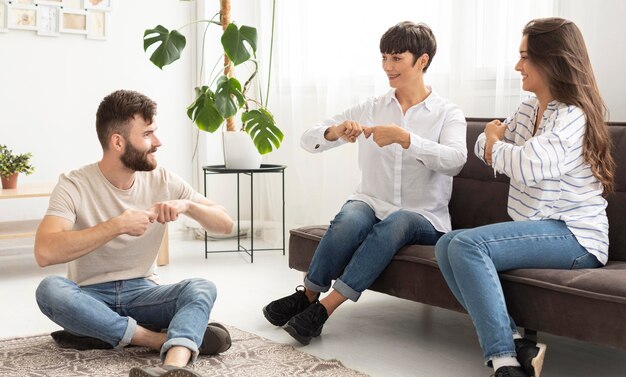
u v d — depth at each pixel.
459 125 2.70
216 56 4.81
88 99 4.50
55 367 2.22
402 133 2.54
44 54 4.34
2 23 4.18
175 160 4.85
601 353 2.48
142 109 2.24
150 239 2.38
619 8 2.88
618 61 2.91
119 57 4.59
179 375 1.80
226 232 2.40
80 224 2.28
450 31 3.47
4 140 4.25
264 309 2.65
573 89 2.22
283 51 4.55
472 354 2.45
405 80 2.74
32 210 4.37
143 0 4.64
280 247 4.46
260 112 4.02
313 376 2.17
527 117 2.42
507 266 2.15
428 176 2.73
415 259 2.42
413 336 2.65
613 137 2.52
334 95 4.14
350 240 2.56
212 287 2.27
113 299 2.34
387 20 3.81
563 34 2.23
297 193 4.49
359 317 2.90
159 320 2.33
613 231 2.43
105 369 2.20
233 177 4.94
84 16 4.43
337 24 4.09
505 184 2.81
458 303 2.31
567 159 2.19
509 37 3.18
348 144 4.06
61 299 2.19
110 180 2.30
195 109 4.14
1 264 4.00
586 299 1.97
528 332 2.19
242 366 2.25
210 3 4.76
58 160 4.42
